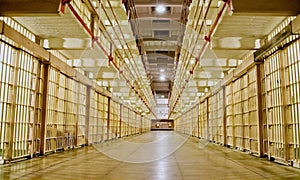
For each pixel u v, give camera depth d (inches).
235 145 447.8
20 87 264.5
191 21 403.2
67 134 404.5
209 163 272.7
